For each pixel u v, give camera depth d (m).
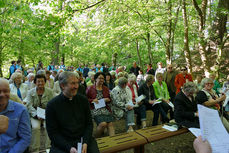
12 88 4.14
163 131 2.81
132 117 3.86
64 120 1.88
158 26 9.95
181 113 2.99
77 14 7.12
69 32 7.34
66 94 1.90
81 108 2.01
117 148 2.28
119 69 7.66
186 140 3.85
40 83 3.12
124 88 4.11
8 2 5.98
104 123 3.41
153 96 4.45
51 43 6.83
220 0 9.77
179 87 5.52
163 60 17.14
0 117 1.19
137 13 9.56
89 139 1.95
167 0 9.50
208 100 3.53
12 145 1.84
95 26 10.12
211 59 10.60
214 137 1.22
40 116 2.89
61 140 1.82
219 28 10.49
